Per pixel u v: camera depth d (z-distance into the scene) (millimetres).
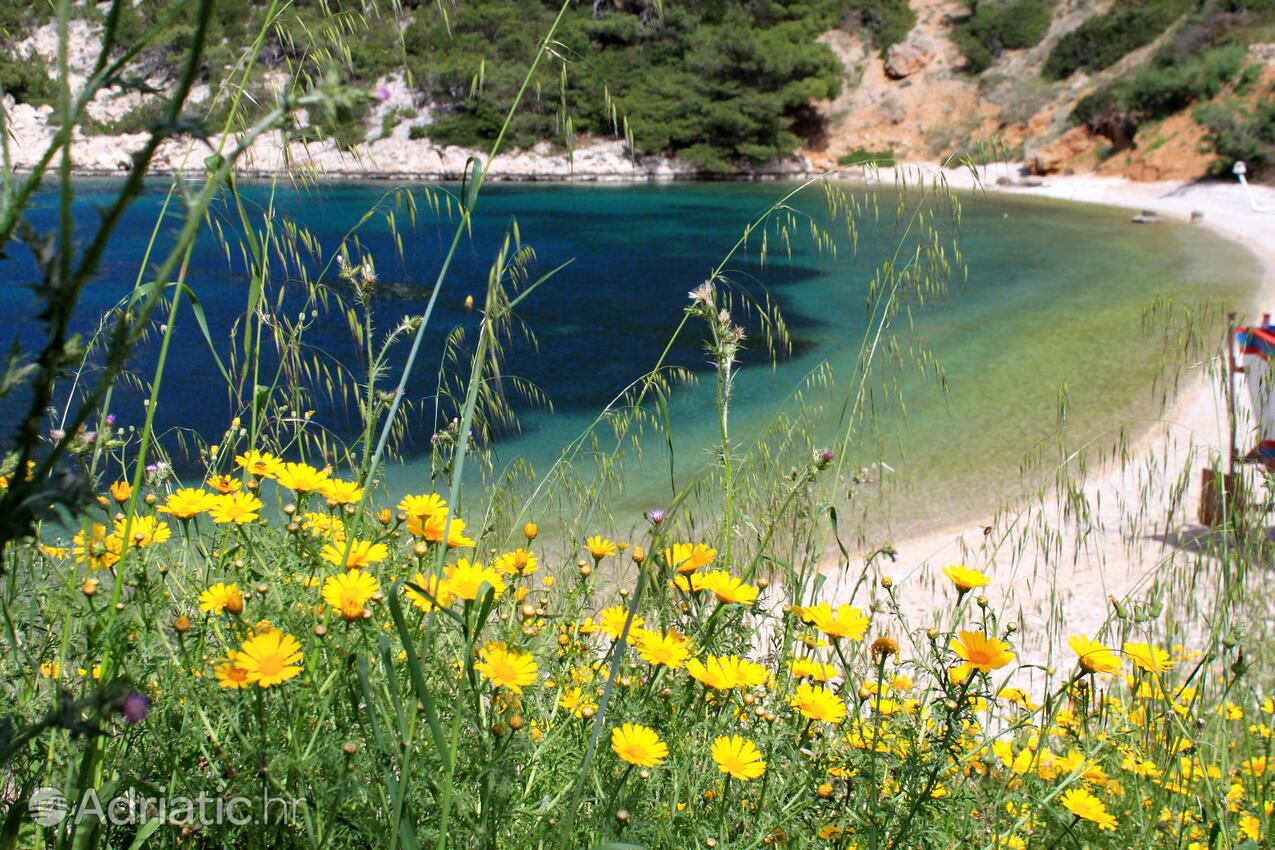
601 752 1747
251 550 1835
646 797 1734
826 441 5590
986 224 36000
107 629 1518
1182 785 2361
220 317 14922
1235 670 2514
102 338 1771
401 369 12750
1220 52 46125
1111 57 53656
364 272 2279
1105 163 47875
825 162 58906
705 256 29891
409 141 48312
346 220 16734
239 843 1573
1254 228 33375
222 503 1862
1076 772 2031
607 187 51594
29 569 1876
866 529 9234
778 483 3162
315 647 1560
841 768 1963
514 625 1915
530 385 3357
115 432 2488
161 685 1667
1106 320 19719
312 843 1388
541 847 1559
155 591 1800
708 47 56312
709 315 2574
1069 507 4445
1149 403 13430
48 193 963
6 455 1251
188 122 851
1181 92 46344
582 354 18281
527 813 1602
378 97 923
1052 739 2762
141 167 840
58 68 823
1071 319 19969
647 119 55812
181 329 14383
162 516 2551
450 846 1499
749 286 24094
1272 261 26828
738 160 57281
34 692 1666
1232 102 44125
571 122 2686
